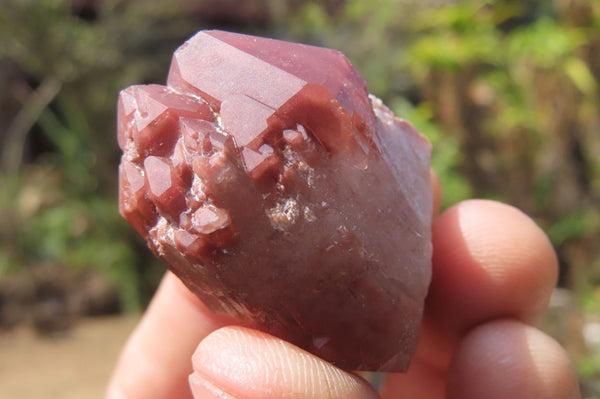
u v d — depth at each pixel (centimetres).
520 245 14
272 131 11
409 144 13
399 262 12
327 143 11
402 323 12
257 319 11
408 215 12
